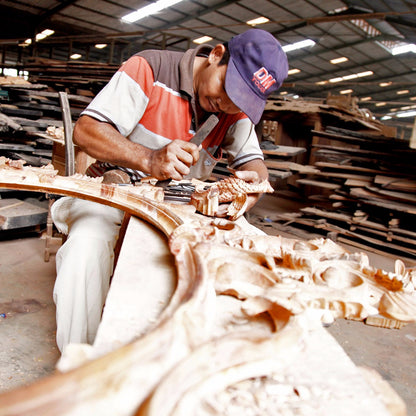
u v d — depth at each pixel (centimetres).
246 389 62
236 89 171
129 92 192
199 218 150
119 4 1094
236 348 63
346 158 569
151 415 48
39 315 247
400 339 271
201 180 251
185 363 57
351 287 97
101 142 179
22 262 323
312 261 104
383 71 1584
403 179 491
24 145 485
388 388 69
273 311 80
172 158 166
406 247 461
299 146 857
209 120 190
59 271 170
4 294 267
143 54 200
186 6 1098
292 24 1198
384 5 975
